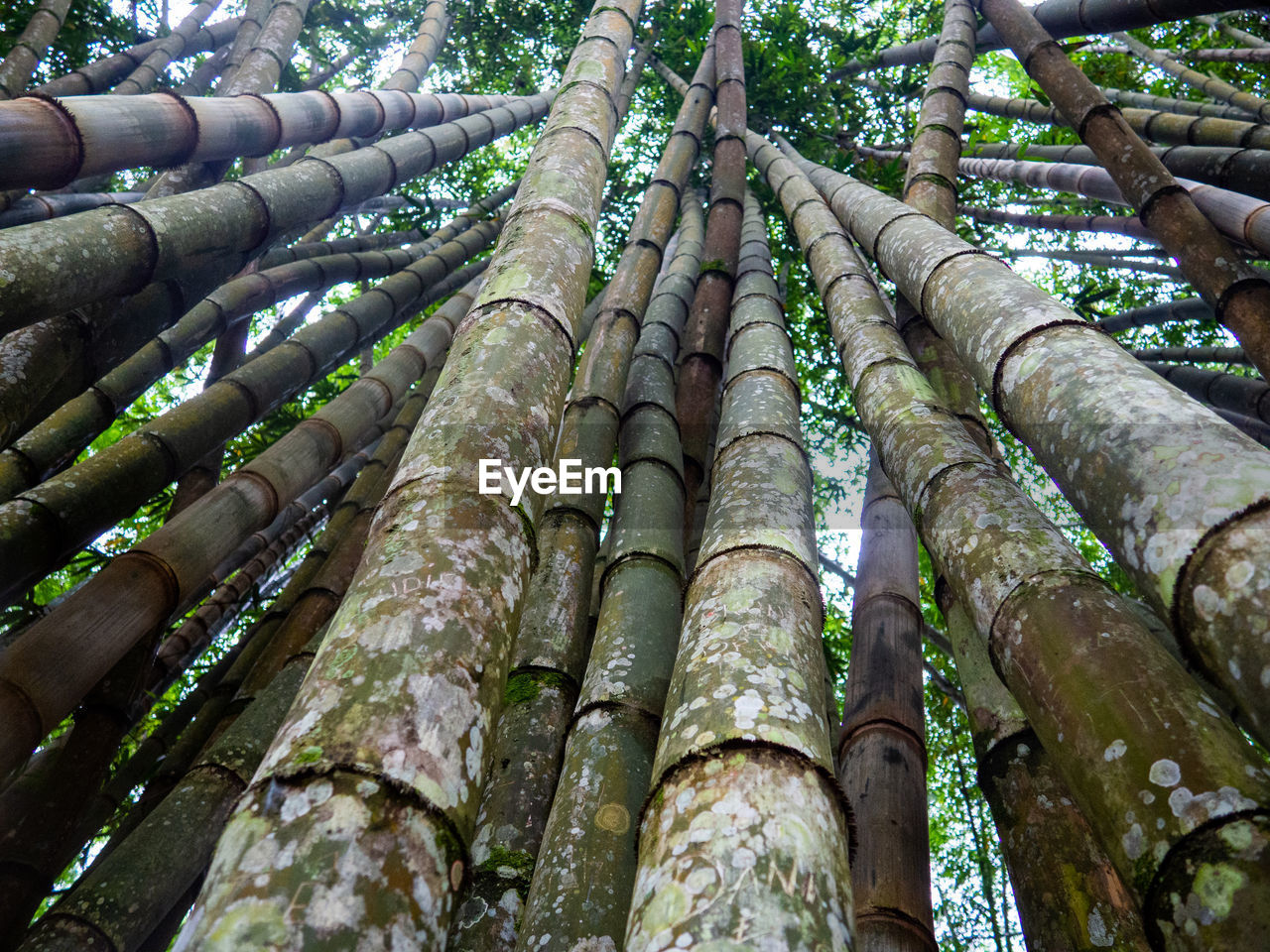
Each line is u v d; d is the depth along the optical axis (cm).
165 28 819
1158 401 156
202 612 587
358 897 104
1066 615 157
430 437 176
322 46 999
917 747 271
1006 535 188
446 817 118
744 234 626
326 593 449
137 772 491
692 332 458
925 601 768
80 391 304
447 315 648
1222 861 112
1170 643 362
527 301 216
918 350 369
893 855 235
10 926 307
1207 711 130
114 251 247
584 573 296
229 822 114
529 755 238
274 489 393
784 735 151
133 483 359
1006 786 219
